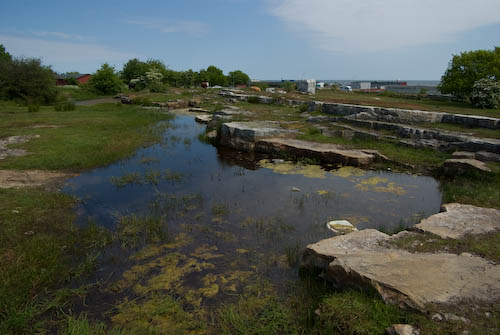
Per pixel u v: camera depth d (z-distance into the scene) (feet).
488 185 22.75
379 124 38.29
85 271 13.91
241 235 17.19
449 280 10.38
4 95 83.82
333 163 31.27
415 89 247.09
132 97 97.09
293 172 28.96
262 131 37.47
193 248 15.87
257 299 11.96
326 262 12.69
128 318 11.09
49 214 19.20
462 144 30.01
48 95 89.61
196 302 11.88
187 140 42.32
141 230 17.65
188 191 24.21
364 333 9.14
